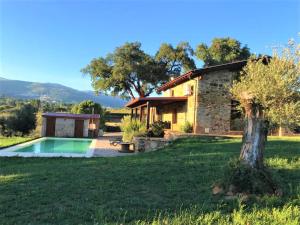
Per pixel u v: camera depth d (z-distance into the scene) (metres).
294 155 12.19
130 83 52.12
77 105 46.97
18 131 34.56
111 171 10.64
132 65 49.06
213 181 8.58
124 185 8.65
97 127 37.03
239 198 6.82
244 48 51.94
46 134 36.16
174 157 13.10
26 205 7.32
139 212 6.47
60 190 8.45
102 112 47.06
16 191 8.63
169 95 30.88
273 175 7.66
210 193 7.55
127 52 50.41
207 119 22.41
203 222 5.72
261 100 7.27
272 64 7.46
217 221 5.83
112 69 50.81
